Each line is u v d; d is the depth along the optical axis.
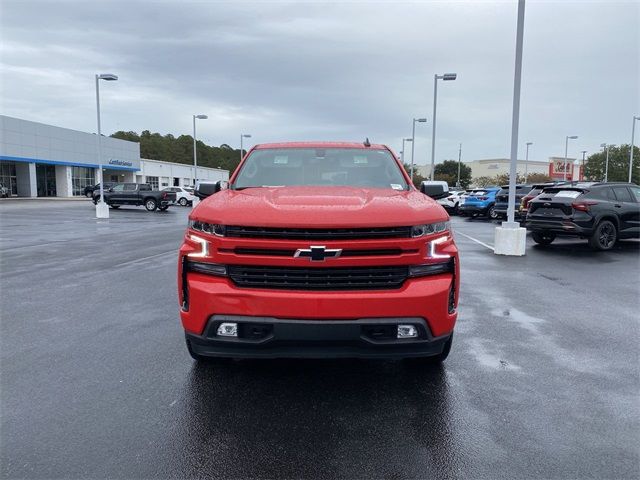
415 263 3.27
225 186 4.76
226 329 3.27
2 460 2.72
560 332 5.15
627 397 3.56
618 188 12.15
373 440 2.95
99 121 24.17
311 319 3.16
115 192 32.66
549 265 9.62
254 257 3.21
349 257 3.18
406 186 4.49
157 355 4.41
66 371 4.02
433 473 2.61
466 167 108.19
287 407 3.39
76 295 6.86
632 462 2.71
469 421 3.19
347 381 3.85
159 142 113.88
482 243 13.58
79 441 2.92
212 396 3.56
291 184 4.49
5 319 5.58
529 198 17.23
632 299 6.68
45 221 21.80
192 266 3.42
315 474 2.61
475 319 5.65
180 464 2.69
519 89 10.78
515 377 3.93
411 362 4.18
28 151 48.03
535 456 2.77
